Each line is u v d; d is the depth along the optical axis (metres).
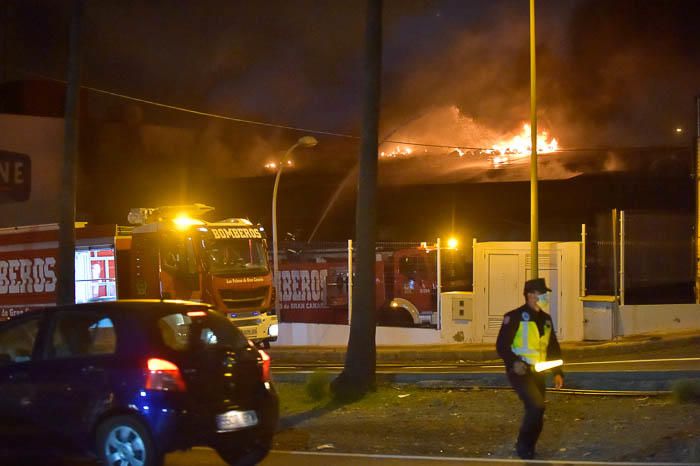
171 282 18.52
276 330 19.56
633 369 14.91
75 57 14.89
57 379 7.56
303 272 23.41
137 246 19.22
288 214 39.72
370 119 12.71
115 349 7.45
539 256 20.58
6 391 7.83
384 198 37.91
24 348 8.15
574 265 20.44
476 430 9.88
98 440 7.32
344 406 11.74
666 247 21.81
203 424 7.19
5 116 34.31
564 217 33.31
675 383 12.02
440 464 8.14
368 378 12.60
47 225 21.70
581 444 8.84
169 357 7.26
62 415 7.48
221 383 7.45
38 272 21.84
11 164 34.28
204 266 18.19
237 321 18.52
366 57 12.75
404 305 22.64
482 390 12.74
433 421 10.52
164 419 7.04
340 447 9.24
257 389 7.84
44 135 35.12
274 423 7.96
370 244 12.70
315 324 22.62
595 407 10.92
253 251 19.09
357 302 12.72
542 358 8.09
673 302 23.19
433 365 17.98
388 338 21.67
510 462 8.14
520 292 20.75
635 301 23.19
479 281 20.92
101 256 19.94
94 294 20.00
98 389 7.31
